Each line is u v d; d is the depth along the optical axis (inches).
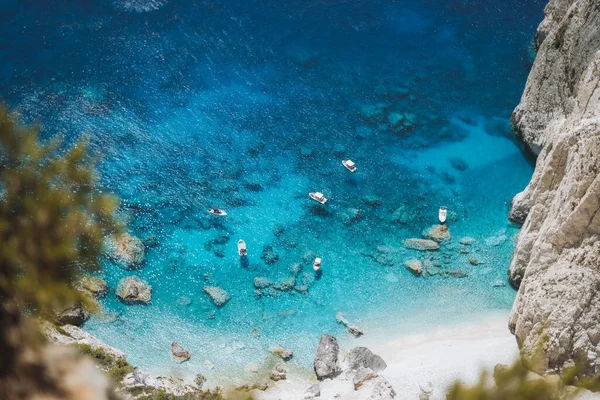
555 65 2245.3
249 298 1973.4
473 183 2341.3
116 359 1657.2
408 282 2030.0
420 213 2236.7
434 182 2343.8
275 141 2463.1
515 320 1817.2
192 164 2352.4
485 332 1877.5
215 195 2255.2
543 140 2304.4
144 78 2652.6
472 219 2218.3
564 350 1605.6
